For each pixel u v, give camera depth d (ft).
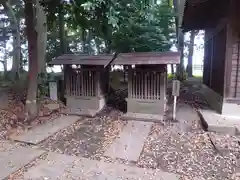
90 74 21.48
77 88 22.06
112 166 11.58
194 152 13.04
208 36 27.55
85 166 11.55
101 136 15.80
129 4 20.04
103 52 42.34
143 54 19.63
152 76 19.30
